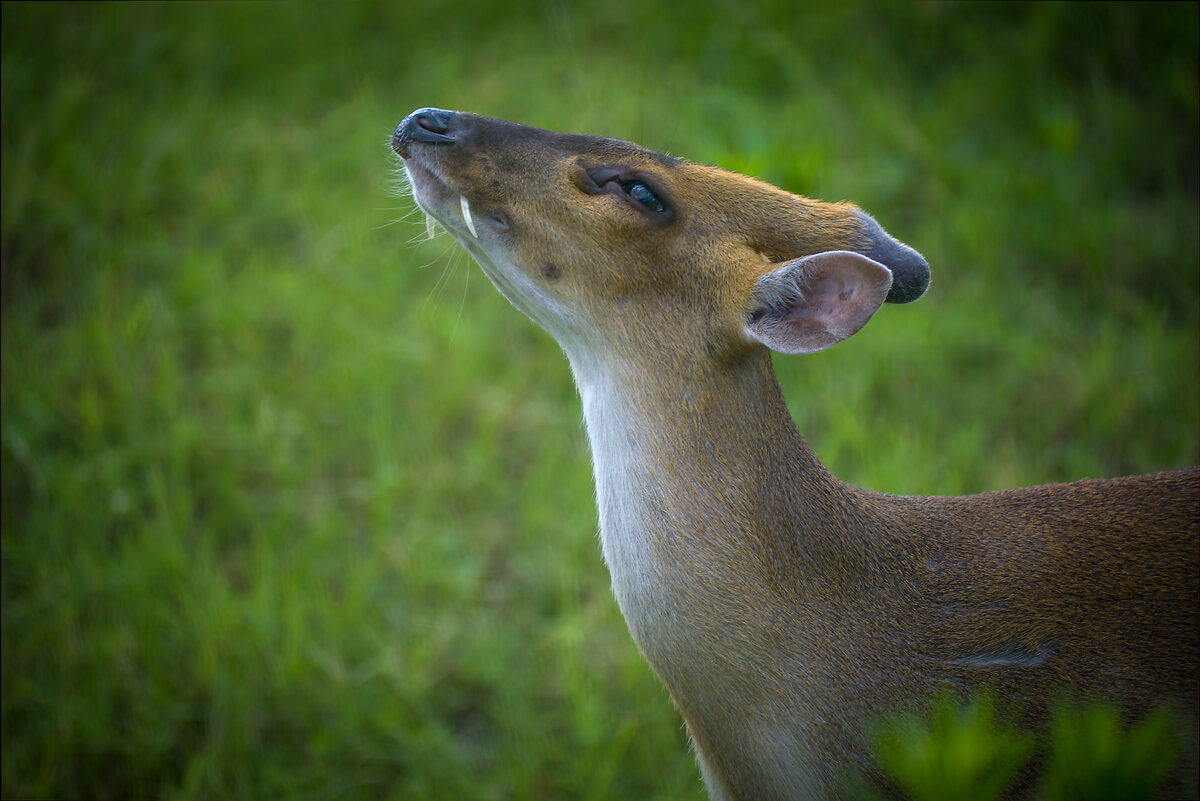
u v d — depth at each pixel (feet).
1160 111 42.68
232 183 42.04
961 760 14.44
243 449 33.86
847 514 18.78
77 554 30.48
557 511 32.55
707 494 18.33
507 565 31.94
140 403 34.71
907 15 46.80
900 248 19.57
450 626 30.12
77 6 47.47
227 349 36.68
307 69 47.03
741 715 18.25
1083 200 39.93
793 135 40.70
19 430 33.27
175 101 44.91
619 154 19.89
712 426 18.54
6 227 39.55
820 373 35.68
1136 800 13.41
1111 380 34.40
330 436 34.65
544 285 19.88
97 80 45.14
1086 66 44.47
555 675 29.17
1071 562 18.17
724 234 19.10
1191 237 38.58
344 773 27.35
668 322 18.95
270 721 28.17
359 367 35.88
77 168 41.27
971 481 32.30
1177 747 16.12
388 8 49.73
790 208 19.56
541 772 27.09
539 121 43.11
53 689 28.32
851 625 17.99
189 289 37.73
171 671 28.60
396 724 27.76
